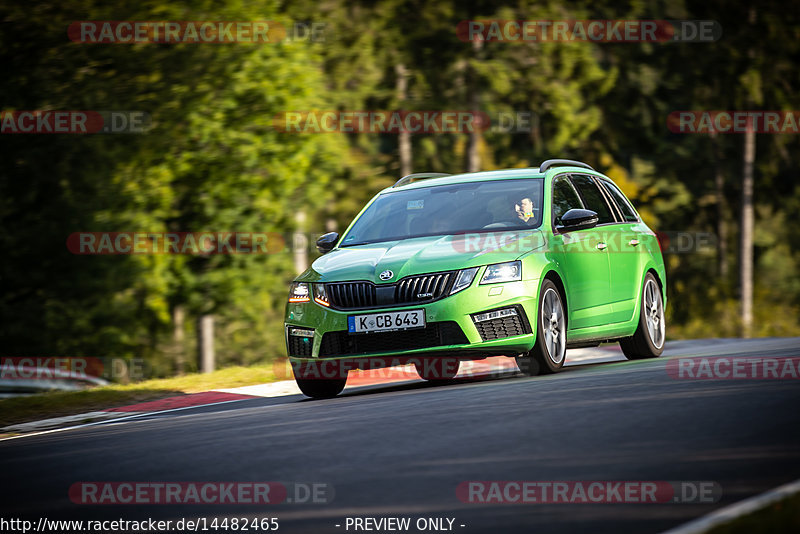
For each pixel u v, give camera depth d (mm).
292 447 21484
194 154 85688
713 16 136750
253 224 87875
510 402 24906
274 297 96812
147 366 105312
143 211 85438
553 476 16891
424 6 120562
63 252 88062
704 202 147000
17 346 91938
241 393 38031
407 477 17703
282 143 86875
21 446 26281
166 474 19781
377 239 34688
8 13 83438
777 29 136750
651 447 18484
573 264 33906
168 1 83625
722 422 20344
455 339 30500
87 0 84375
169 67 85062
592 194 37781
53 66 86188
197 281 88500
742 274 135250
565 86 123250
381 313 30984
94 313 88750
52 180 88375
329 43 114062
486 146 127188
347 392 35969
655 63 137250
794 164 144750
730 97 138375
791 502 13578
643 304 38562
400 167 121062
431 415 24031
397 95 120562
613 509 14812
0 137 87875
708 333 121750
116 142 85438
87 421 33938
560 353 32688
